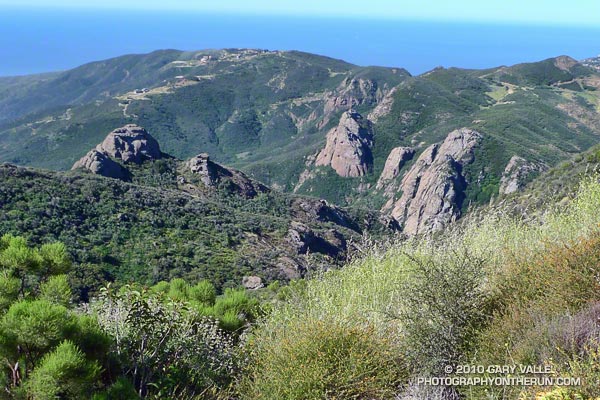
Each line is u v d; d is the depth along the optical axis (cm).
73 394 408
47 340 408
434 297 501
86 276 4109
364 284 690
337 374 460
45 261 535
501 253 676
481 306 512
